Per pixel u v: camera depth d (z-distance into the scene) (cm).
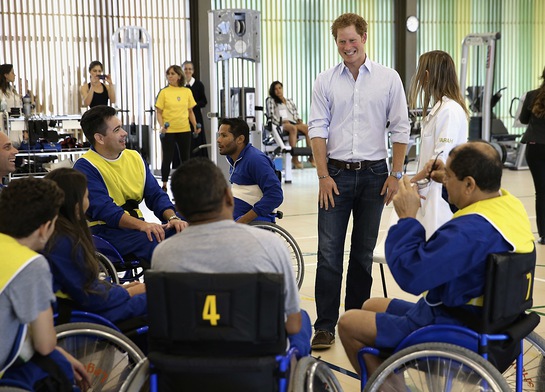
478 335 241
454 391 246
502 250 241
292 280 225
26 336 226
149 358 218
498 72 1448
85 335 258
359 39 382
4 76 866
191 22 1248
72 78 1185
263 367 212
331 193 390
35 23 1158
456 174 252
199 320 212
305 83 1335
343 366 365
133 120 1227
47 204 226
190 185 219
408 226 249
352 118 390
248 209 473
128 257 391
